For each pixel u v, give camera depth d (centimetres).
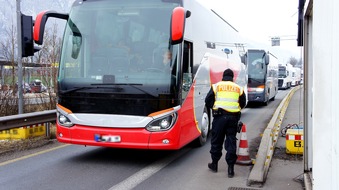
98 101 657
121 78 651
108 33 676
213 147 657
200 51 855
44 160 734
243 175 637
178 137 652
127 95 645
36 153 795
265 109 1942
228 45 1240
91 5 700
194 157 782
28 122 877
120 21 677
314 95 330
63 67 689
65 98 679
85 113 664
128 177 621
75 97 671
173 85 643
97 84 659
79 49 683
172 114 641
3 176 617
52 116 967
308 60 562
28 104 1482
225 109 639
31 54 850
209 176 632
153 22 666
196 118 812
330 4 260
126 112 644
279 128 1068
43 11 693
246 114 1672
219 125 641
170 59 647
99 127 656
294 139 779
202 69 870
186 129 718
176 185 579
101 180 601
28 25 842
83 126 666
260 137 1030
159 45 654
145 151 829
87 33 685
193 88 779
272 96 2544
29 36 842
